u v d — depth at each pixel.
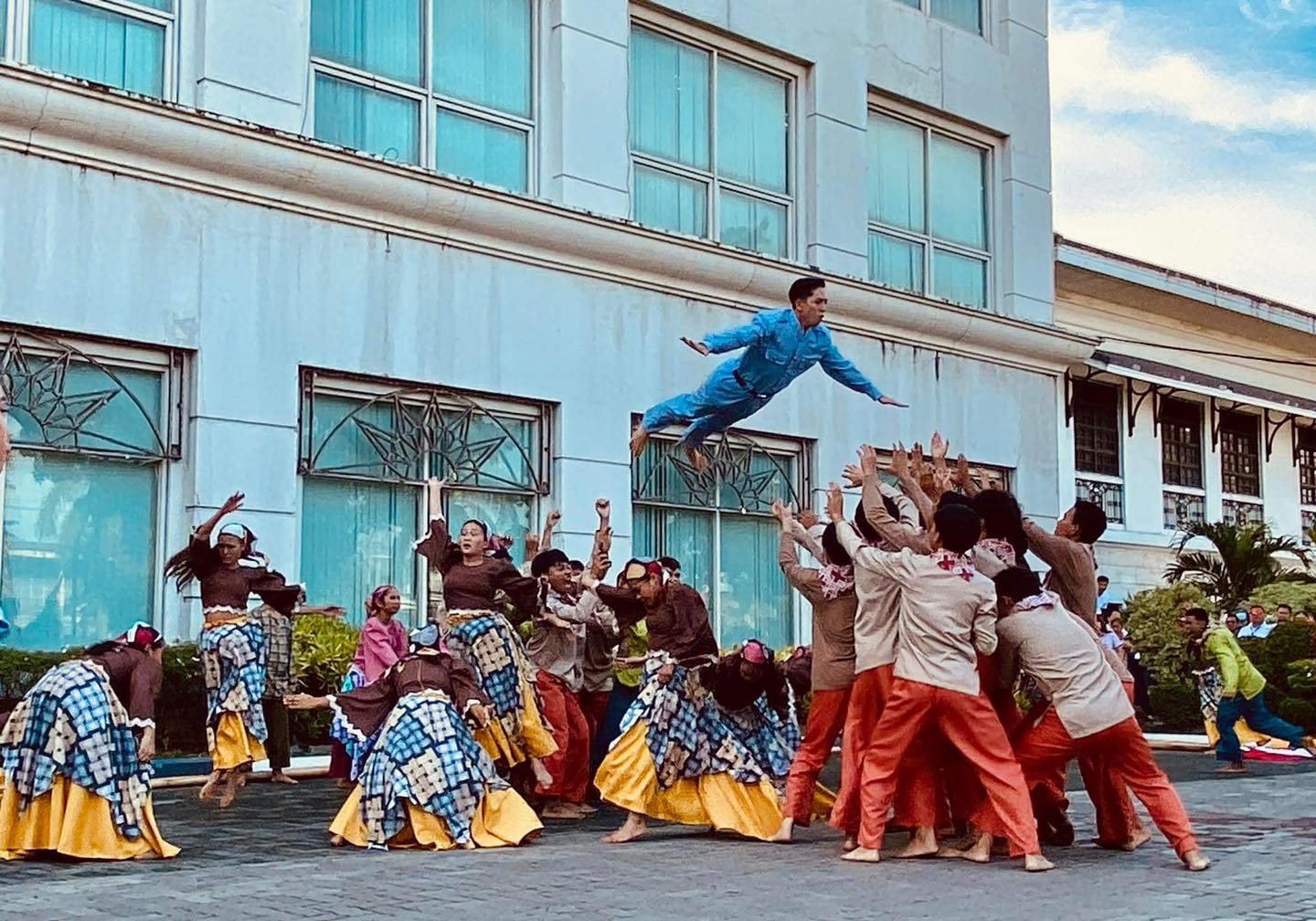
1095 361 22.20
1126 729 7.66
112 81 12.49
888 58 19.09
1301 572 24.08
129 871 7.32
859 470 8.53
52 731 7.68
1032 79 21.11
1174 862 7.86
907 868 7.56
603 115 15.66
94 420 11.98
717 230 17.16
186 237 12.40
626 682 11.05
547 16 15.50
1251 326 27.25
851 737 8.18
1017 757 8.05
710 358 16.28
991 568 8.27
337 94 13.91
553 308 14.93
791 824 8.55
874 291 17.80
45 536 11.71
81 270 11.78
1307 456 29.48
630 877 7.17
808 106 18.14
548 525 11.02
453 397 14.26
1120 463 24.27
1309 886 7.01
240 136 12.52
